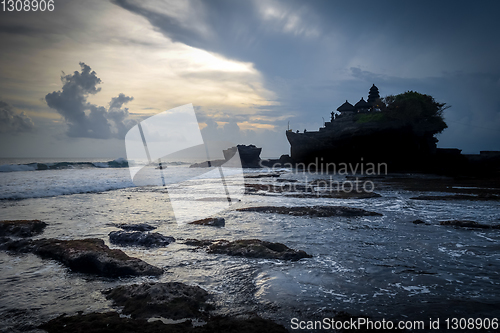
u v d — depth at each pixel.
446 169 50.34
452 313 3.72
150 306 3.69
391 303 4.00
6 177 25.95
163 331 3.20
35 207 12.37
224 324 3.38
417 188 21.88
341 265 5.55
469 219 10.26
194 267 5.41
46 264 5.57
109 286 4.58
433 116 60.19
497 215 11.02
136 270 5.05
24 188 17.41
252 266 5.46
